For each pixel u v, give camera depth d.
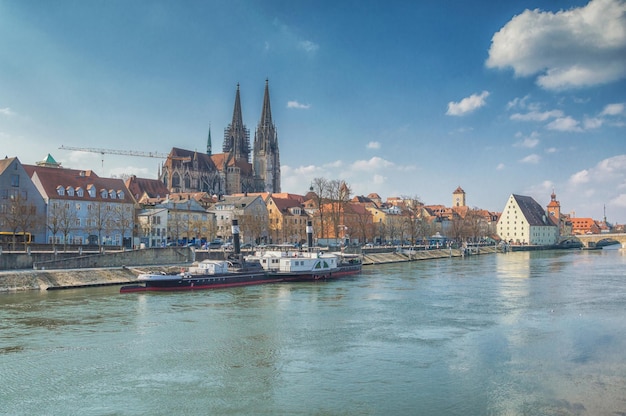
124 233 161.00
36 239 140.75
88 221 153.62
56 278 90.62
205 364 46.97
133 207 168.75
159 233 175.88
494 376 43.97
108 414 36.34
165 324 62.22
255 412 36.75
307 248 129.88
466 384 42.09
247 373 44.62
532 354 50.47
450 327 62.22
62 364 46.56
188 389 40.91
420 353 50.81
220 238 199.88
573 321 65.94
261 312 70.81
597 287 100.75
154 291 88.19
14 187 135.75
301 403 38.31
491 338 56.78
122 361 47.56
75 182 157.00
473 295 88.69
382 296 87.12
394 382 42.53
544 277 121.44
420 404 38.09
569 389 40.91
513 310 73.88
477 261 187.62
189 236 180.38
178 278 90.38
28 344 52.53
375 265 162.50
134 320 64.19
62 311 68.75
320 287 99.44
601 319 67.25
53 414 36.31
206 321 64.25
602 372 44.91
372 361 48.12
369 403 38.31
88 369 45.31
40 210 142.62
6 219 119.56
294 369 45.84
